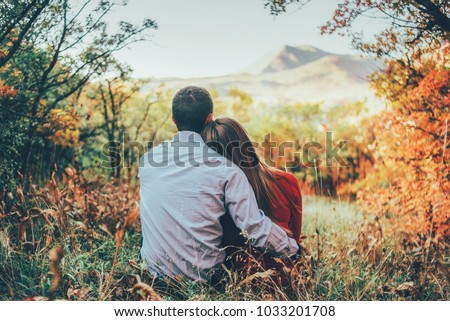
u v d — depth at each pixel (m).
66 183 4.37
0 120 3.72
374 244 2.88
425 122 3.72
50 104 4.32
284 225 2.50
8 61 3.76
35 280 2.51
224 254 2.41
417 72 3.79
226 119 2.53
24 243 2.65
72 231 2.91
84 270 2.51
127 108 6.36
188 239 2.34
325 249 3.03
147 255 2.46
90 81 4.51
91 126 5.42
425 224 3.38
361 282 2.59
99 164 5.45
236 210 2.30
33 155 4.41
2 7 3.54
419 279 2.61
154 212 2.41
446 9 3.47
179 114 2.49
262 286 2.33
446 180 3.46
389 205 3.72
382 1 3.61
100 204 3.77
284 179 2.50
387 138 3.97
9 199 3.40
